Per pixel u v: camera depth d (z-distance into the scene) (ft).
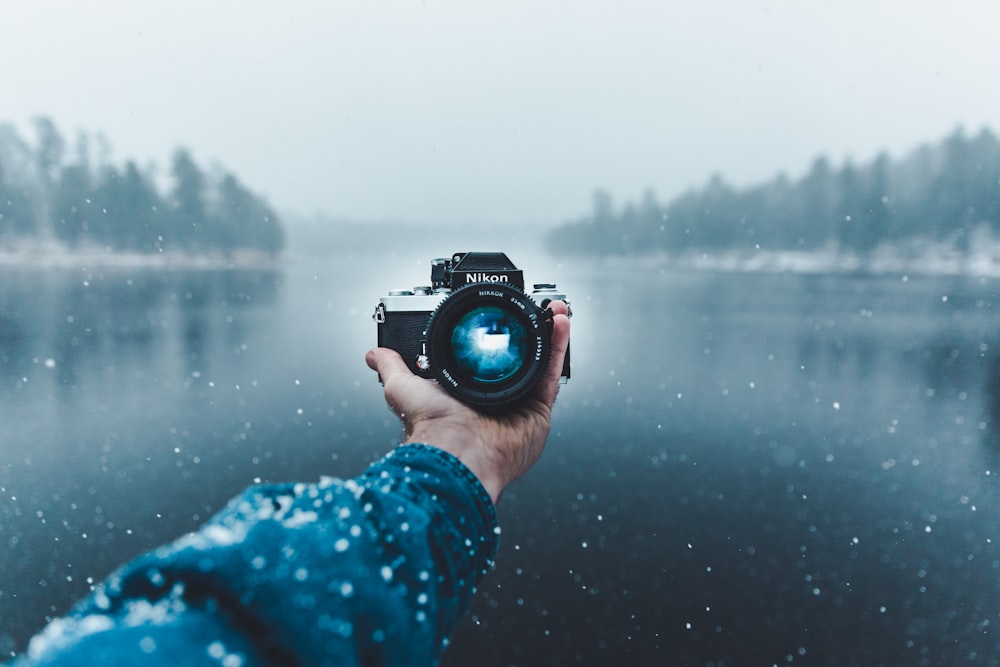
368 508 0.61
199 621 0.40
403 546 0.58
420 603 0.55
